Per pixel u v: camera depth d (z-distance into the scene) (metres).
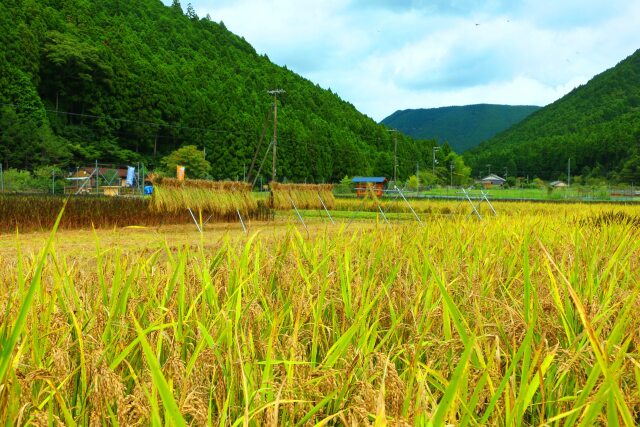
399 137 172.12
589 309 2.50
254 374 1.87
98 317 2.25
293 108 168.75
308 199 24.41
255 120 117.19
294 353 1.83
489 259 3.87
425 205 28.53
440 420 1.26
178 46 171.75
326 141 127.56
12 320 2.01
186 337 2.28
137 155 102.44
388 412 1.60
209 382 1.89
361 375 1.94
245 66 189.88
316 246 3.76
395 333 2.48
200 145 108.00
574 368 2.01
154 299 2.60
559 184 157.62
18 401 1.55
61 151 79.44
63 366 1.80
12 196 20.09
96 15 142.00
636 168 132.00
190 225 21.00
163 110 108.62
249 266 3.41
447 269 3.61
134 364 2.13
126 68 104.12
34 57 89.31
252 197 22.84
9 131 73.75
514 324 2.19
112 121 100.94
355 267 3.71
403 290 2.93
